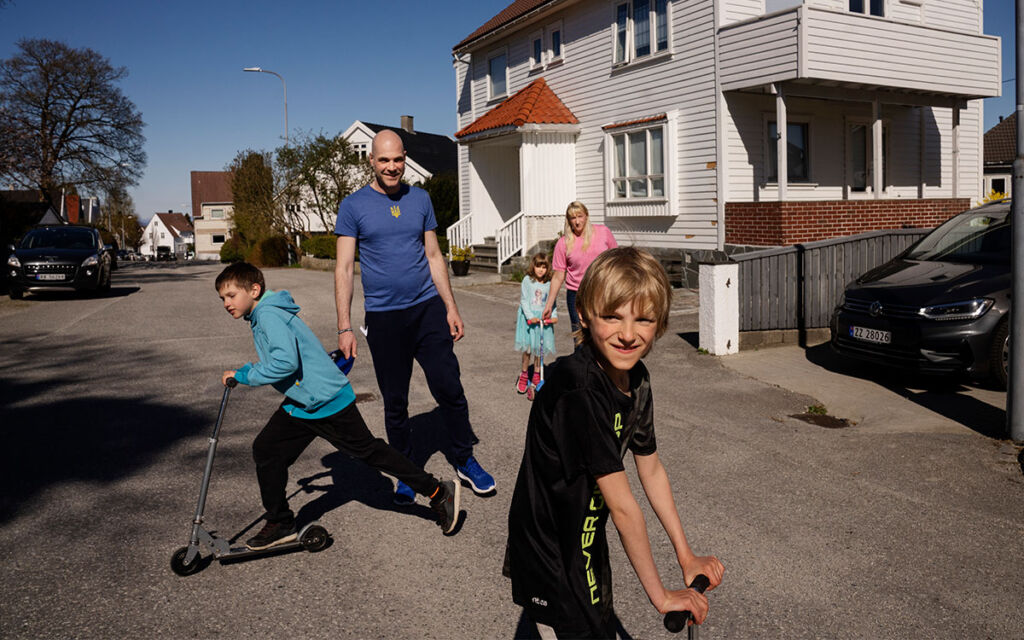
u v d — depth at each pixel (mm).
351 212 4285
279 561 3787
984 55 15711
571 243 7023
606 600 2025
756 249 14016
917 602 3334
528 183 18328
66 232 17812
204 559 3805
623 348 1838
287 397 3625
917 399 6828
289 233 33344
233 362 8969
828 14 13195
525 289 7242
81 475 5082
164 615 3252
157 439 5914
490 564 3734
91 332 11391
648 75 16406
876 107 14711
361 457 3748
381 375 4430
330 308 13727
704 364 8422
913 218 15102
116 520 4309
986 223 8047
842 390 7227
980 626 3139
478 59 23297
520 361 8898
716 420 6305
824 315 9602
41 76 39156
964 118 19109
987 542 3934
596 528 1971
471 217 21188
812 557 3781
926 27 14664
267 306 3533
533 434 1975
